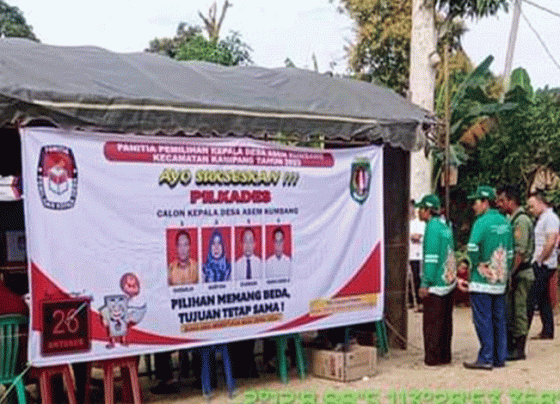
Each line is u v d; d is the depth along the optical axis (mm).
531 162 15484
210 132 7457
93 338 6793
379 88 9633
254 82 8523
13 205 8344
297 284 8055
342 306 8422
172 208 7238
